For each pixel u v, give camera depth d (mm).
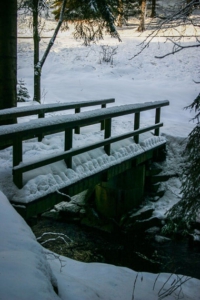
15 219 3055
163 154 10047
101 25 13297
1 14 6512
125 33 28453
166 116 13977
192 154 5852
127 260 6855
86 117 5699
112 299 3787
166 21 4809
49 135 7930
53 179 5031
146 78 20297
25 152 5828
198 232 7867
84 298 3238
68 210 8781
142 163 9172
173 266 6648
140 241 7785
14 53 6746
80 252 7098
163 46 24312
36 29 12781
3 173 4691
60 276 3639
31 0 12484
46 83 18781
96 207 8945
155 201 9195
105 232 8086
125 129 10555
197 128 5734
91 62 22656
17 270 2279
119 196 8633
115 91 17109
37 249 2699
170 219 6289
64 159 5574
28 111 6469
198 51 23297
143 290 4316
